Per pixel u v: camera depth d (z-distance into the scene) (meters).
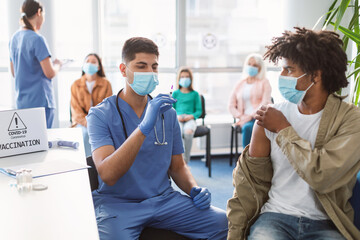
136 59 1.74
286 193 1.47
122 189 1.76
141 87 1.75
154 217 1.69
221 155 4.90
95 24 4.43
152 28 4.58
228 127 4.75
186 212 1.74
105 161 1.63
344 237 1.34
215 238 1.72
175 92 4.28
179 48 4.67
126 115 1.83
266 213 1.47
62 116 4.49
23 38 3.07
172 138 1.88
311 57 1.39
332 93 1.46
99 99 3.81
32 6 3.07
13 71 3.37
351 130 1.36
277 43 1.50
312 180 1.33
